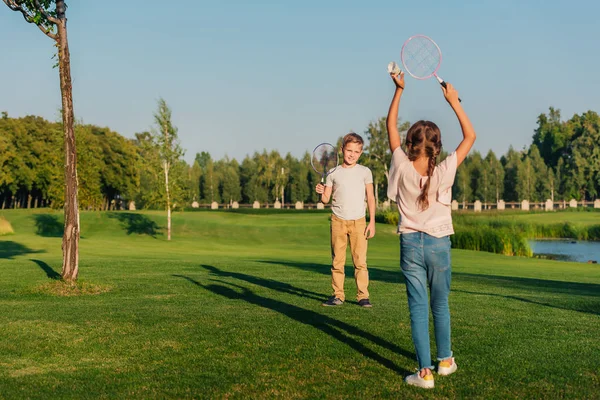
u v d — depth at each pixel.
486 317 7.19
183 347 5.54
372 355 5.25
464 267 18.45
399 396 4.18
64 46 9.52
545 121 119.88
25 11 9.23
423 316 4.50
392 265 17.77
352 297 8.91
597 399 4.11
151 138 35.16
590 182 94.50
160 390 4.31
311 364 4.96
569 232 43.31
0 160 60.72
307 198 88.38
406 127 61.19
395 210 53.00
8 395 4.21
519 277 14.83
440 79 4.48
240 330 6.21
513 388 4.34
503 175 88.75
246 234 37.91
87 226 38.19
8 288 9.77
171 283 10.45
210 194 89.69
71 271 9.56
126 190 77.31
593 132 97.06
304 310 7.51
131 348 5.52
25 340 5.81
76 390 4.32
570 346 5.63
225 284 10.34
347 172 8.12
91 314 7.13
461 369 4.83
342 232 8.03
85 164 32.47
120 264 14.52
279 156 89.88
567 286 12.34
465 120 4.43
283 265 15.04
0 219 34.06
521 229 42.00
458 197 87.75
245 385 4.41
